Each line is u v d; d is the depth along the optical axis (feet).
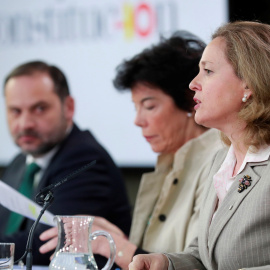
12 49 41.60
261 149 15.17
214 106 15.40
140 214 22.35
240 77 15.19
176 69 21.66
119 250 19.90
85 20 40.27
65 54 40.60
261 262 14.26
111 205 27.32
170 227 20.44
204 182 20.02
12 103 30.30
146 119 22.26
